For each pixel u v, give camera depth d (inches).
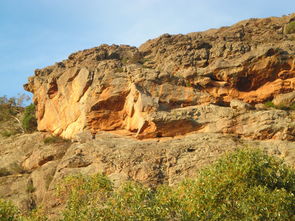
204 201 1079.0
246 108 1608.0
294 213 1059.3
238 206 1047.6
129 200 1089.4
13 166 1813.5
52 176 1625.2
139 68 1724.9
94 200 1135.0
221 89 1728.6
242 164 1106.1
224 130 1568.7
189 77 1739.7
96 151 1562.5
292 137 1523.1
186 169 1467.8
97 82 1745.8
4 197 1612.9
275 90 1712.6
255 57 1733.5
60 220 1174.3
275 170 1131.3
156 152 1520.7
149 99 1628.9
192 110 1609.3
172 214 1096.8
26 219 1155.9
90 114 1712.6
